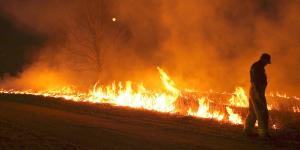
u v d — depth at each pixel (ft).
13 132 37.45
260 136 38.24
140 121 46.73
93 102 65.82
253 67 38.86
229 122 47.32
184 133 39.63
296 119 49.57
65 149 31.45
